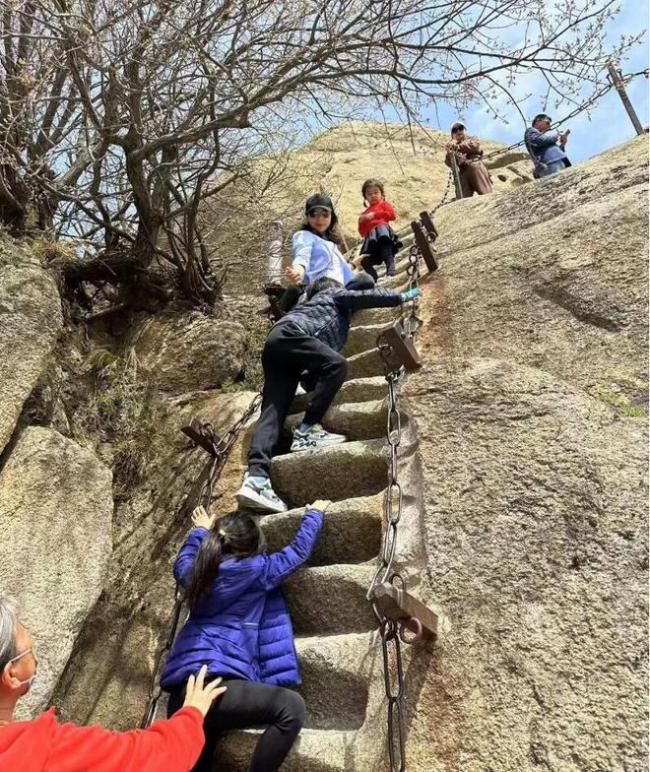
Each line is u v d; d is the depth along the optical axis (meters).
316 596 2.65
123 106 4.17
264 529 2.94
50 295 3.76
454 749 1.88
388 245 5.75
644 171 3.99
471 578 2.24
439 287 4.19
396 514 2.72
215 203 6.14
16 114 4.01
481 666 2.01
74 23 3.58
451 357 3.52
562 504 2.28
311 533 2.63
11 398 3.25
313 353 3.23
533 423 2.62
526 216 4.42
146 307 4.99
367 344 4.27
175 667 2.19
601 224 3.70
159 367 4.53
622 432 2.46
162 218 4.66
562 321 3.38
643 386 2.83
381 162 10.01
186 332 4.69
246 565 2.37
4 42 3.92
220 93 4.12
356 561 2.82
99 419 4.11
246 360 4.81
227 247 6.31
